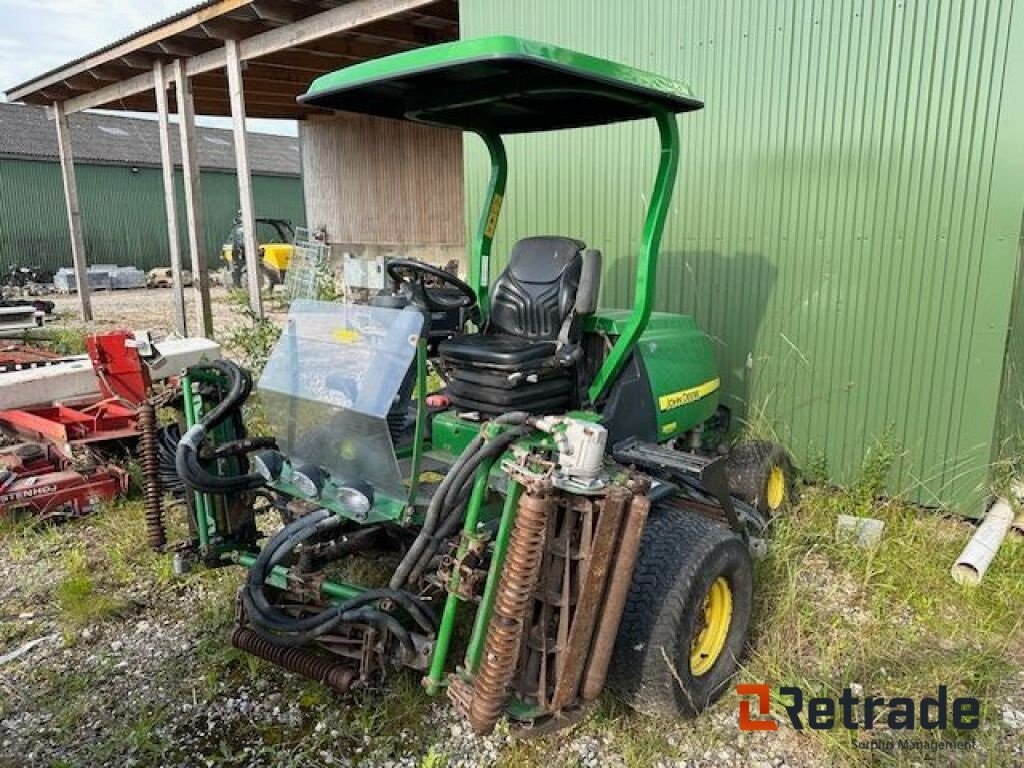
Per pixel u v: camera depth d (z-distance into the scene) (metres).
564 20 4.88
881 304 3.93
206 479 2.57
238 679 2.71
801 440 4.31
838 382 4.13
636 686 2.37
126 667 2.79
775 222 4.23
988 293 3.59
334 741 2.40
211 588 3.31
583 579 2.06
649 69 4.57
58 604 3.22
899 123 3.74
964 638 2.92
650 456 2.76
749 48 4.17
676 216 4.62
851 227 3.97
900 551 3.42
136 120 24.31
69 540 3.83
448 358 2.85
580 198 5.03
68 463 4.28
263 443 2.75
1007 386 3.75
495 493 2.38
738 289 4.43
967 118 3.54
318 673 2.42
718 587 2.59
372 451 2.34
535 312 3.07
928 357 3.82
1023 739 2.41
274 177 23.78
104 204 20.34
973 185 3.57
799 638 2.84
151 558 3.56
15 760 2.33
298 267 12.04
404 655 2.31
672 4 4.42
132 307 13.62
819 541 3.55
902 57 3.68
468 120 3.29
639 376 3.15
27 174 19.03
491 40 2.16
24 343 8.35
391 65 2.37
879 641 2.87
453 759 2.32
